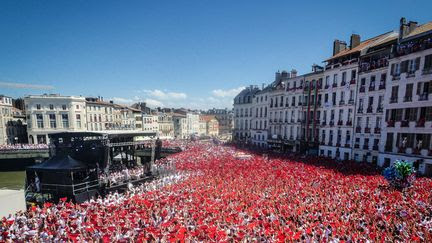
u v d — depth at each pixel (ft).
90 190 78.95
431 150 100.17
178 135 420.77
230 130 592.60
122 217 53.21
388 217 52.24
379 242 42.14
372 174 100.37
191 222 50.85
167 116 398.21
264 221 50.42
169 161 133.59
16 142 246.88
